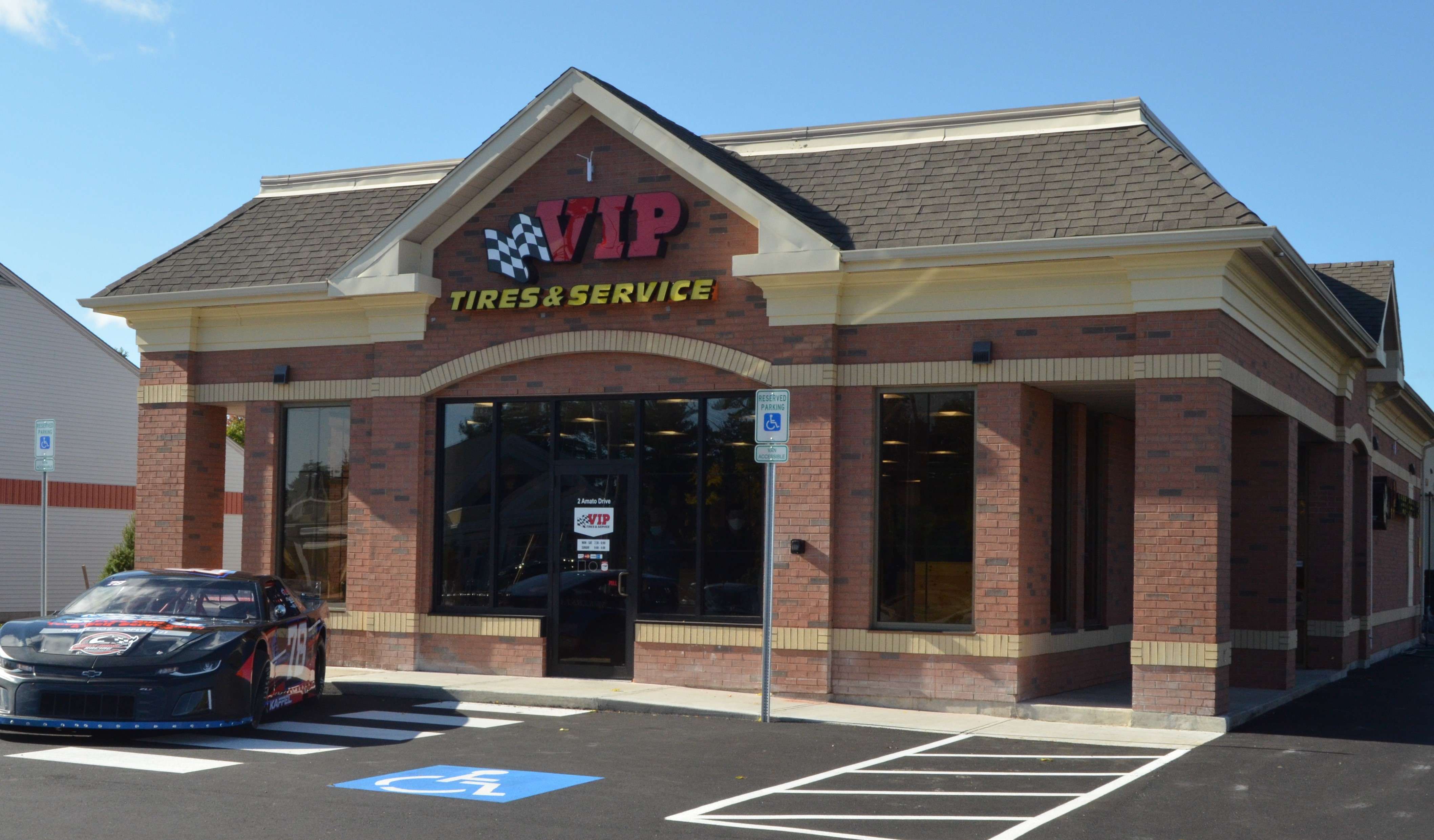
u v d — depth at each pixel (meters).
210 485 19.47
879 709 14.91
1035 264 14.50
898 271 15.19
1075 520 16.88
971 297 15.02
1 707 11.46
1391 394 24.22
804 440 15.60
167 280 19.22
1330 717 15.02
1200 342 13.84
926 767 11.34
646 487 16.66
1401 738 13.38
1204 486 13.76
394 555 17.69
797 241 15.45
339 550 18.45
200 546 19.28
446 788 9.87
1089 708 14.27
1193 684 13.70
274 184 20.75
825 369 15.54
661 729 13.42
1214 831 8.91
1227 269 13.91
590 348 16.80
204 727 11.72
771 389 15.43
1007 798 9.98
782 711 14.44
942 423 15.31
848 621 15.44
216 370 19.17
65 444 31.05
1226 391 14.05
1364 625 23.14
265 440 18.75
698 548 16.25
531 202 17.33
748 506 16.09
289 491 18.78
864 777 10.82
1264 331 15.72
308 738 12.32
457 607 17.61
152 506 19.22
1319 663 21.27
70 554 31.00
